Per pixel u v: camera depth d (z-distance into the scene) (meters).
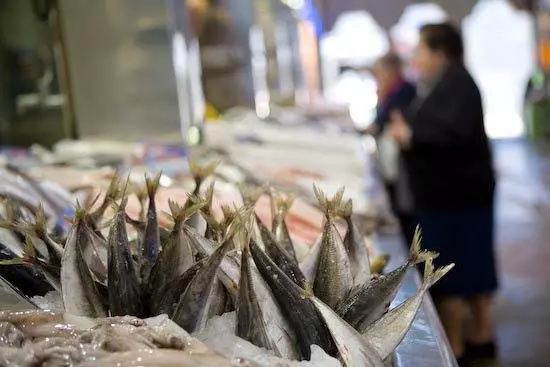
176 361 1.00
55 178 2.84
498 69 15.61
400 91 5.51
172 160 3.38
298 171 3.54
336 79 8.59
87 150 3.85
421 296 1.28
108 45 4.33
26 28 4.33
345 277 1.34
